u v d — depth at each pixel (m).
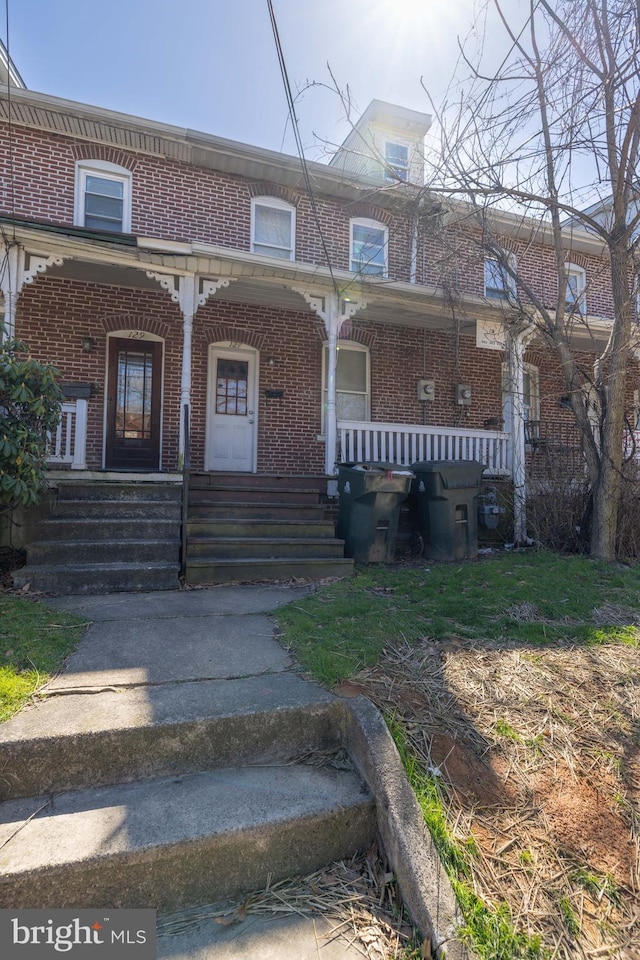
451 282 7.98
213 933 1.74
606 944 1.65
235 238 8.88
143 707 2.45
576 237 10.74
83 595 4.49
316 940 1.71
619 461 6.29
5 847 1.80
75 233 6.25
